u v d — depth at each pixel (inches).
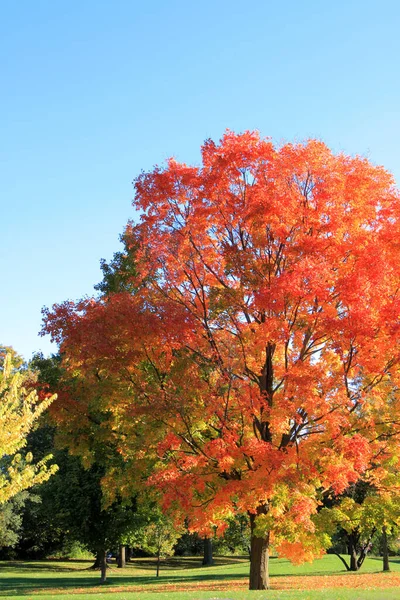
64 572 1664.6
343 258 670.5
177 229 718.5
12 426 610.5
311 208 673.6
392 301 610.9
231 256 687.1
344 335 605.0
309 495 655.1
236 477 681.0
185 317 647.1
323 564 1625.2
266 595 605.9
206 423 735.7
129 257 1043.3
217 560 2073.1
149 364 766.5
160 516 1214.9
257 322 708.7
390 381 676.7
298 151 676.7
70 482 1246.3
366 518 746.8
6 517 1763.0
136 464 773.3
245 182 715.4
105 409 787.4
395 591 642.8
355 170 685.9
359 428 645.3
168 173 726.5
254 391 652.7
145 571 1706.4
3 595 807.1
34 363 1174.3
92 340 648.4
